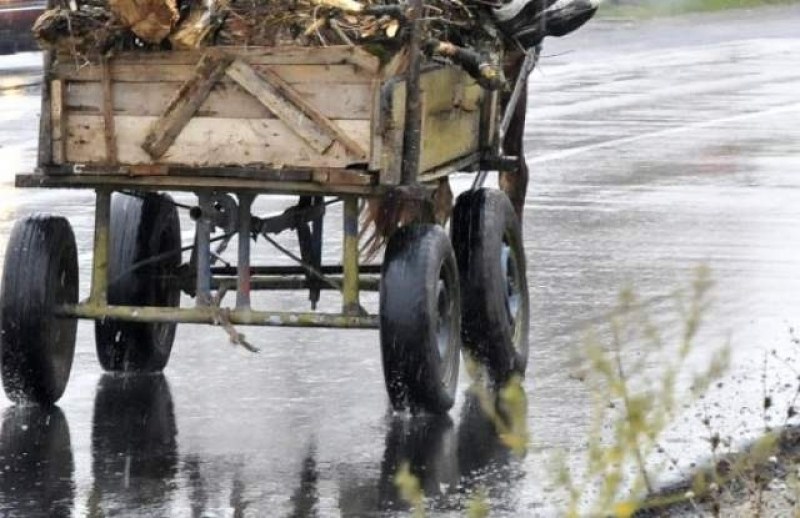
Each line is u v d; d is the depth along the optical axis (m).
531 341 25.30
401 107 20.03
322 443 19.86
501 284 22.23
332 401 21.89
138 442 19.84
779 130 52.34
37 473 18.58
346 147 20.02
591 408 21.36
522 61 25.72
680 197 39.59
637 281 29.69
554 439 19.88
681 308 22.98
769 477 18.25
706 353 24.11
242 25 20.23
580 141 49.44
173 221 23.20
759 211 37.62
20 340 20.75
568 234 34.59
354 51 19.86
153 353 23.16
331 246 33.50
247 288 20.92
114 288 22.69
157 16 19.88
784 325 26.02
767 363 23.45
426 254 20.23
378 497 17.80
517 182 27.34
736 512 17.11
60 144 20.70
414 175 20.19
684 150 47.81
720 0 105.75
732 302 27.75
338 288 21.73
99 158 20.66
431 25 21.45
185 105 20.36
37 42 20.55
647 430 14.91
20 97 55.28
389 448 19.64
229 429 20.47
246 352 24.69
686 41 87.31
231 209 21.06
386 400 21.92
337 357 24.45
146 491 17.95
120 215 22.75
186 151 20.45
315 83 20.03
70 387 22.41
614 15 99.62
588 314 27.06
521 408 16.59
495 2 23.08
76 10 20.42
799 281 29.59
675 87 65.25
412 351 20.19
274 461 19.09
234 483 18.27
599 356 17.41
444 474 18.61
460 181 41.56
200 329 26.16
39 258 20.77
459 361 21.44
